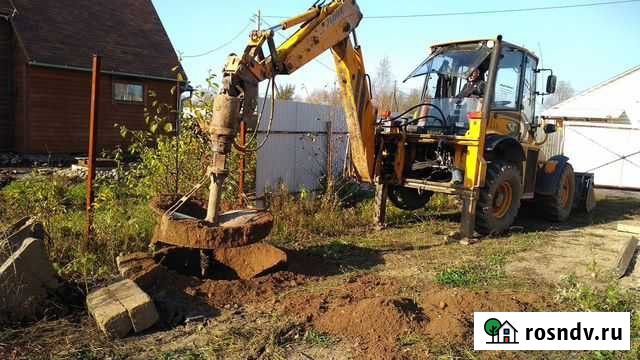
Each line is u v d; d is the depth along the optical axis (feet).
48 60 49.47
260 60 16.56
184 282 15.14
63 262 16.35
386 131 24.98
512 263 20.17
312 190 31.58
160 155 23.29
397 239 23.39
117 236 18.12
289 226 23.13
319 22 18.84
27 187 21.36
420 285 16.75
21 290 12.79
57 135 51.34
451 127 24.62
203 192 22.85
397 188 28.35
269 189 27.78
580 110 57.26
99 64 17.44
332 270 18.43
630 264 19.94
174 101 59.72
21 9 52.65
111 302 12.73
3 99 52.29
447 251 21.39
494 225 24.12
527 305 14.53
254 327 13.02
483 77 24.31
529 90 26.91
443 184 23.47
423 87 26.27
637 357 11.90
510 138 23.66
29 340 11.88
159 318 13.26
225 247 14.44
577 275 18.71
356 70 22.03
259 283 15.88
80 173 34.91
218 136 15.08
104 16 60.03
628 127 55.01
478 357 11.70
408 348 11.89
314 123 31.42
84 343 11.87
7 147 53.06
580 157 57.47
